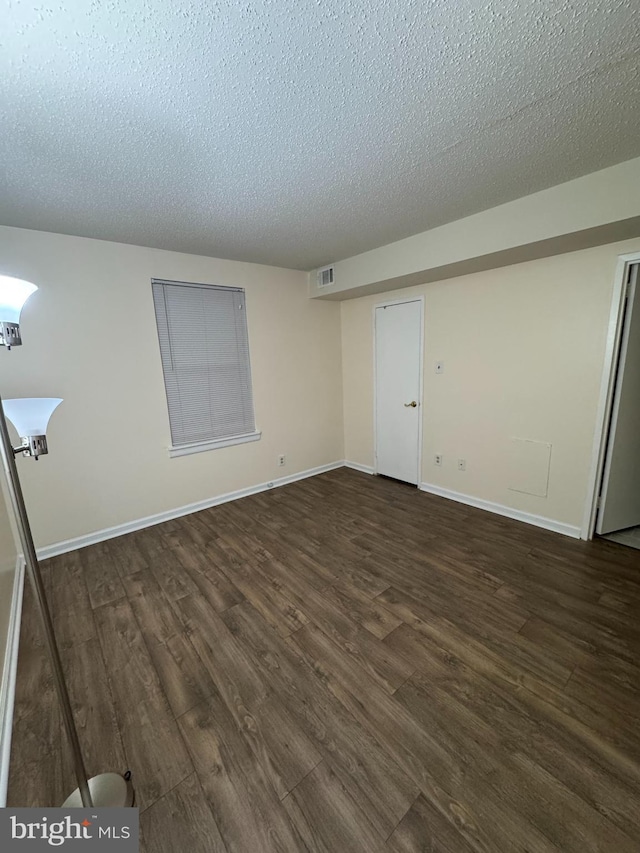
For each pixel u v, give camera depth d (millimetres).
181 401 3275
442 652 1710
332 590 2203
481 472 3258
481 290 3004
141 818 1121
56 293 2590
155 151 1599
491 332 2994
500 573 2301
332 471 4547
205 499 3516
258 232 2656
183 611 2062
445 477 3574
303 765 1256
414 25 1020
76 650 1805
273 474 4016
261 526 3100
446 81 1237
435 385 3506
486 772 1210
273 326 3814
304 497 3721
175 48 1061
